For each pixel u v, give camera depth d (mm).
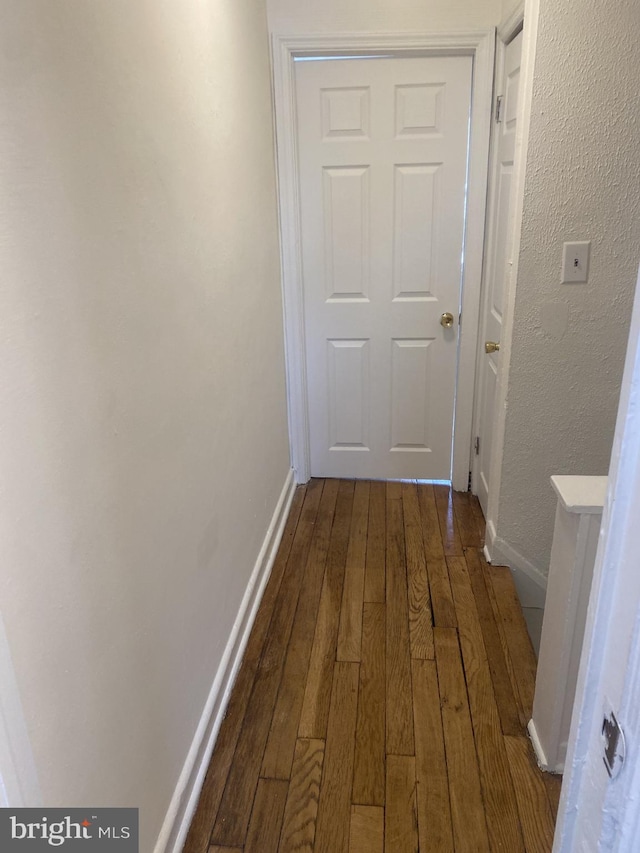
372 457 3203
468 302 2797
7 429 779
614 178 1977
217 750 1695
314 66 2596
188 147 1477
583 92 1903
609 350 2156
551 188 2006
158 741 1320
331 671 1967
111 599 1077
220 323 1761
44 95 860
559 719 1550
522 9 2072
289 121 2627
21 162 806
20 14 803
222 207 1780
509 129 2340
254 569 2264
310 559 2572
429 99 2596
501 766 1627
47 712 875
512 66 2289
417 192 2725
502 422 2301
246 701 1859
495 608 2238
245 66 2090
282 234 2785
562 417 2252
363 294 2906
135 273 1166
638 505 511
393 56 2549
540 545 2439
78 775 968
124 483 1123
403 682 1914
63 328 913
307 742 1715
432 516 2889
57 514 897
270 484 2578
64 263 915
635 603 514
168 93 1343
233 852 1434
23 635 814
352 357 3020
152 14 1255
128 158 1135
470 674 1939
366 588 2373
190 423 1498
